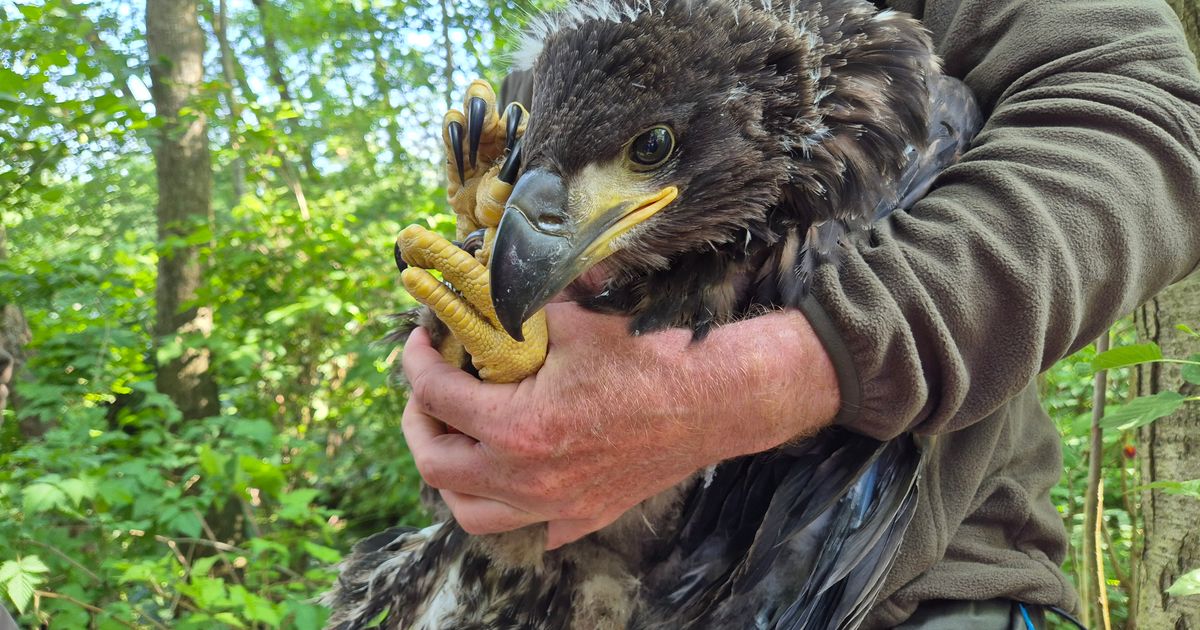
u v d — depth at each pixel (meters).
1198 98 0.46
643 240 0.45
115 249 2.21
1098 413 0.76
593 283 0.49
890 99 0.47
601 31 0.43
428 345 0.52
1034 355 0.42
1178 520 0.68
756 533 0.50
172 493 1.17
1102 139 0.45
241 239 1.86
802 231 0.46
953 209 0.44
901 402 0.43
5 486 1.15
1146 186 0.44
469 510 0.48
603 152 0.43
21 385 1.32
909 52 0.47
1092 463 0.77
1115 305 0.44
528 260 0.42
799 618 0.50
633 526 0.54
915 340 0.42
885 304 0.42
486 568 0.56
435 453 0.48
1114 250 0.43
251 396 2.09
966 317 0.42
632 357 0.44
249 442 1.52
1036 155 0.45
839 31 0.46
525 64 0.51
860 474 0.48
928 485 0.50
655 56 0.42
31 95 1.25
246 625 1.07
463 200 0.54
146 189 3.32
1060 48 0.48
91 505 1.24
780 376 0.42
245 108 1.88
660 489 0.46
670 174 0.44
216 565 1.53
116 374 1.62
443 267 0.45
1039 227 0.42
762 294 0.47
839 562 0.49
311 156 2.56
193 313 1.86
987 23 0.52
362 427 2.24
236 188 2.82
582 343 0.45
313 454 2.01
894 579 0.50
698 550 0.53
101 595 1.15
